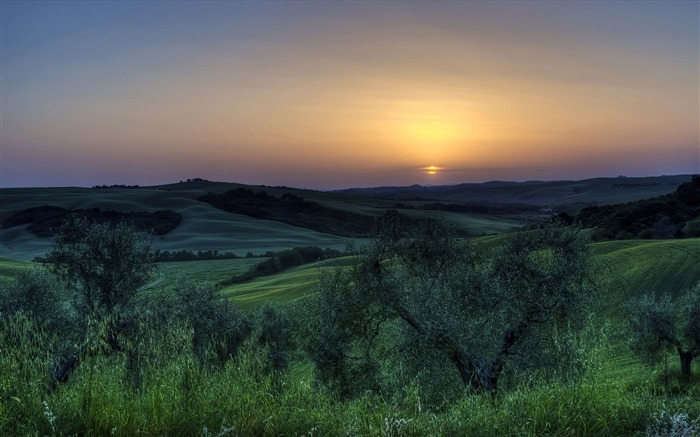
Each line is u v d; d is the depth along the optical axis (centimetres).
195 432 443
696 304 2728
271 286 8450
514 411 538
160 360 549
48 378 510
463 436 485
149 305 1959
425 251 2072
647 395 619
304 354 2188
